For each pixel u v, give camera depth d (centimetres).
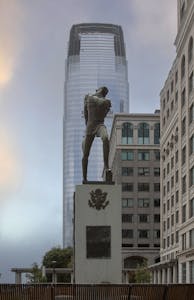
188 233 8162
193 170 8006
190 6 7925
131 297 1953
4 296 1934
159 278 10781
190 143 8188
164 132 11162
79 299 1934
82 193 2345
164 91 11150
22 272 10719
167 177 10819
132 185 13900
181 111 8844
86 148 2459
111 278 2295
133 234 13675
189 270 8006
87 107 2511
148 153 14025
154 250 13575
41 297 1941
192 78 8075
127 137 14088
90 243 2317
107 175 2400
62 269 10681
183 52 8625
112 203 2347
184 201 8588
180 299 1994
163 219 11138
